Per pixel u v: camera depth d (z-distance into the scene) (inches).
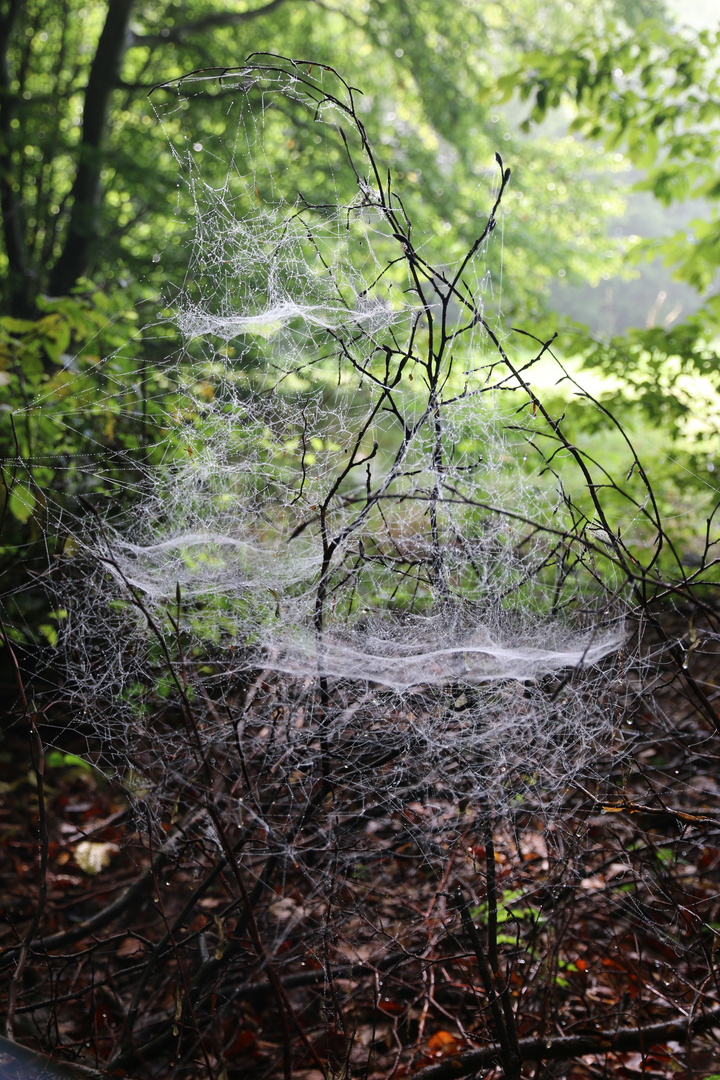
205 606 104.3
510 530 99.7
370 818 91.7
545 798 93.1
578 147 521.7
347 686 88.7
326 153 387.5
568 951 94.7
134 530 121.3
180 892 117.0
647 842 87.1
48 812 142.3
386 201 86.4
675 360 223.9
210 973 81.7
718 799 105.9
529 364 75.4
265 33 484.1
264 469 109.9
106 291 298.2
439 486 77.9
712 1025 74.9
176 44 435.5
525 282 506.3
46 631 112.3
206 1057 72.3
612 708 88.3
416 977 92.5
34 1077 69.4
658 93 212.2
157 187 385.7
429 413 78.9
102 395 144.2
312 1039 91.6
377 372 102.7
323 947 81.0
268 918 97.0
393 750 86.7
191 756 83.8
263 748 88.4
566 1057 77.2
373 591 102.4
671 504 214.8
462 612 88.8
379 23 472.7
